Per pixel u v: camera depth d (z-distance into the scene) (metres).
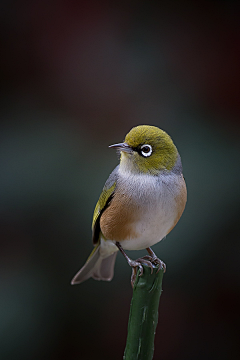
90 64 11.59
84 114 11.34
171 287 10.09
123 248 8.41
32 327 9.86
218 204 9.93
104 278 9.98
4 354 9.62
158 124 11.17
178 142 10.70
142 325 6.13
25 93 11.18
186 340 10.30
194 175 10.14
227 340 10.17
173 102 11.34
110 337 10.27
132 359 6.14
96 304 10.31
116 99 11.47
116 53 11.68
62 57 11.45
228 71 11.31
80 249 10.24
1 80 11.14
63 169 10.43
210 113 11.02
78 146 10.79
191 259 9.79
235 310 10.12
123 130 11.26
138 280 6.18
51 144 10.69
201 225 9.83
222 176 10.12
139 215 7.65
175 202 7.70
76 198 10.24
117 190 7.80
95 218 8.68
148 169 7.70
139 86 11.55
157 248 9.83
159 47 11.76
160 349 10.30
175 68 11.60
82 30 11.61
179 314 10.33
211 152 10.41
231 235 9.80
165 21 11.89
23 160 10.41
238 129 10.76
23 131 10.77
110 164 10.62
